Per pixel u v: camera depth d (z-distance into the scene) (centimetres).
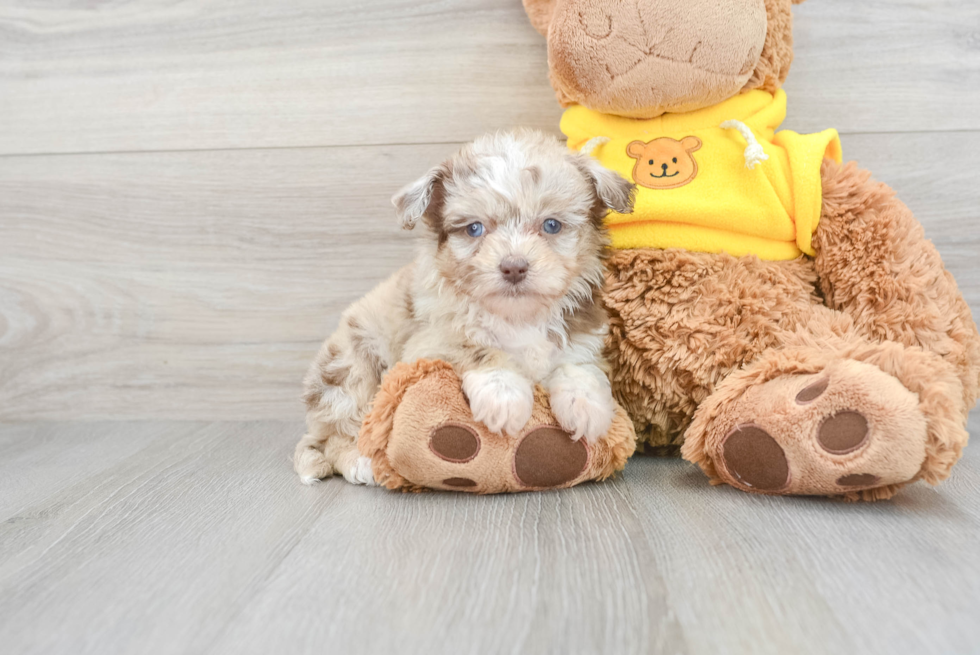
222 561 44
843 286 55
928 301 53
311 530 47
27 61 71
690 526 46
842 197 56
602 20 54
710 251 56
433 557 43
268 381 73
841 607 37
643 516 47
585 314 55
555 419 51
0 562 44
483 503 51
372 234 71
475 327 53
